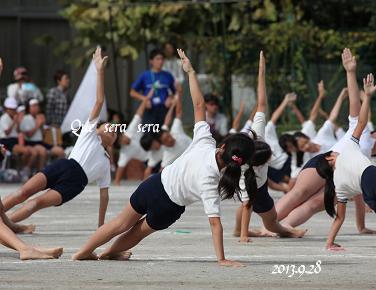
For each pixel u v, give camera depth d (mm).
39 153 39844
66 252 19141
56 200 21141
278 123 42188
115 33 45312
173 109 37312
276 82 42812
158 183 16828
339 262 17859
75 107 38281
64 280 15484
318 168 19406
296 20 44062
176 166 16734
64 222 25531
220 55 43906
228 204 31656
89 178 21125
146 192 16875
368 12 45125
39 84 51219
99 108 21109
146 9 44781
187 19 45062
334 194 19453
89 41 45969
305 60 42875
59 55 47719
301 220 22359
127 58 46688
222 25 44656
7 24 51281
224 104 43375
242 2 44188
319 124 41312
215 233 16797
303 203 22453
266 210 21391
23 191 21250
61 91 42562
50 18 51469
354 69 21375
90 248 17594
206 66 44031
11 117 39469
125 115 49219
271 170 30000
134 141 37625
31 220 26062
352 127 21156
